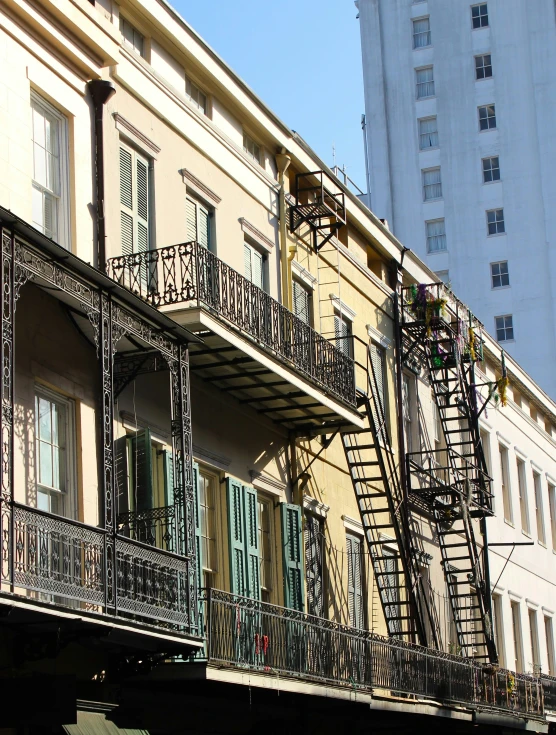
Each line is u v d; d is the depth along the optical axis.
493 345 40.66
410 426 33.47
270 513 24.64
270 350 22.20
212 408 22.70
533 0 70.31
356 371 29.77
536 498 45.41
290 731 23.20
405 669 26.14
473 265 68.25
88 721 17.08
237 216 24.69
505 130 69.31
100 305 17.00
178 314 19.95
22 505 14.59
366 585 28.70
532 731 36.12
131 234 20.75
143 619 17.52
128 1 21.50
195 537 18.83
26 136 18.12
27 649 16.17
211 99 24.31
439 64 71.19
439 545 33.06
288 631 21.20
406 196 70.25
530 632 42.12
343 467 28.44
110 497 16.69
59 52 19.19
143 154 21.55
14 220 15.02
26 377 17.31
